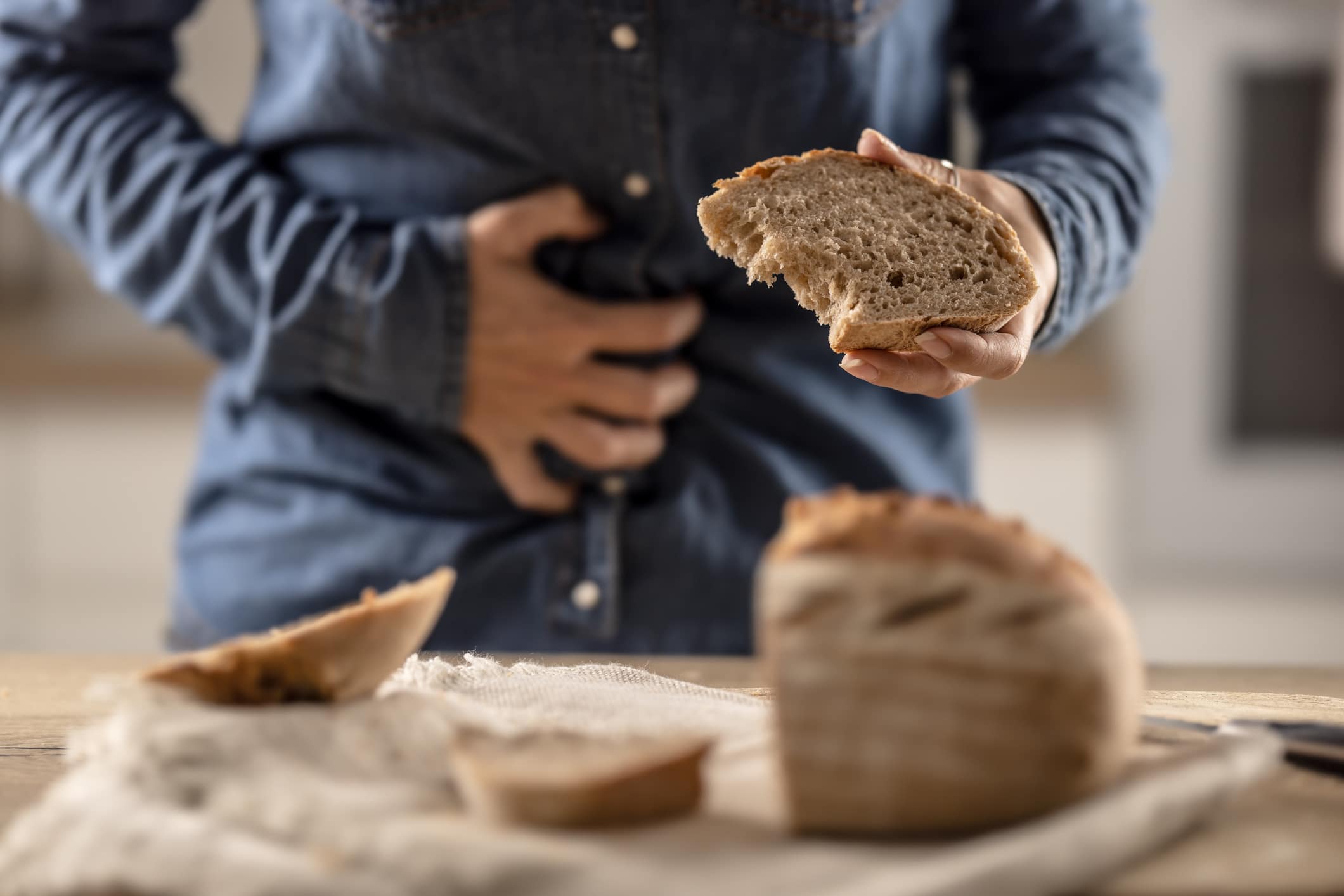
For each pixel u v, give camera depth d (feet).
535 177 3.71
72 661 3.52
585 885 2.09
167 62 4.07
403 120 3.70
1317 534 7.08
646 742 2.53
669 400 3.76
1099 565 6.54
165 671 2.67
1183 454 7.13
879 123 3.68
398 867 2.16
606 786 2.30
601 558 3.83
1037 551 2.37
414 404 3.75
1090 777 2.28
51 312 8.06
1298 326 7.02
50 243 8.20
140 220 3.86
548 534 3.84
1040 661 2.23
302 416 3.91
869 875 2.10
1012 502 6.56
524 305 3.68
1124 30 3.94
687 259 3.73
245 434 4.00
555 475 3.83
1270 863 2.35
